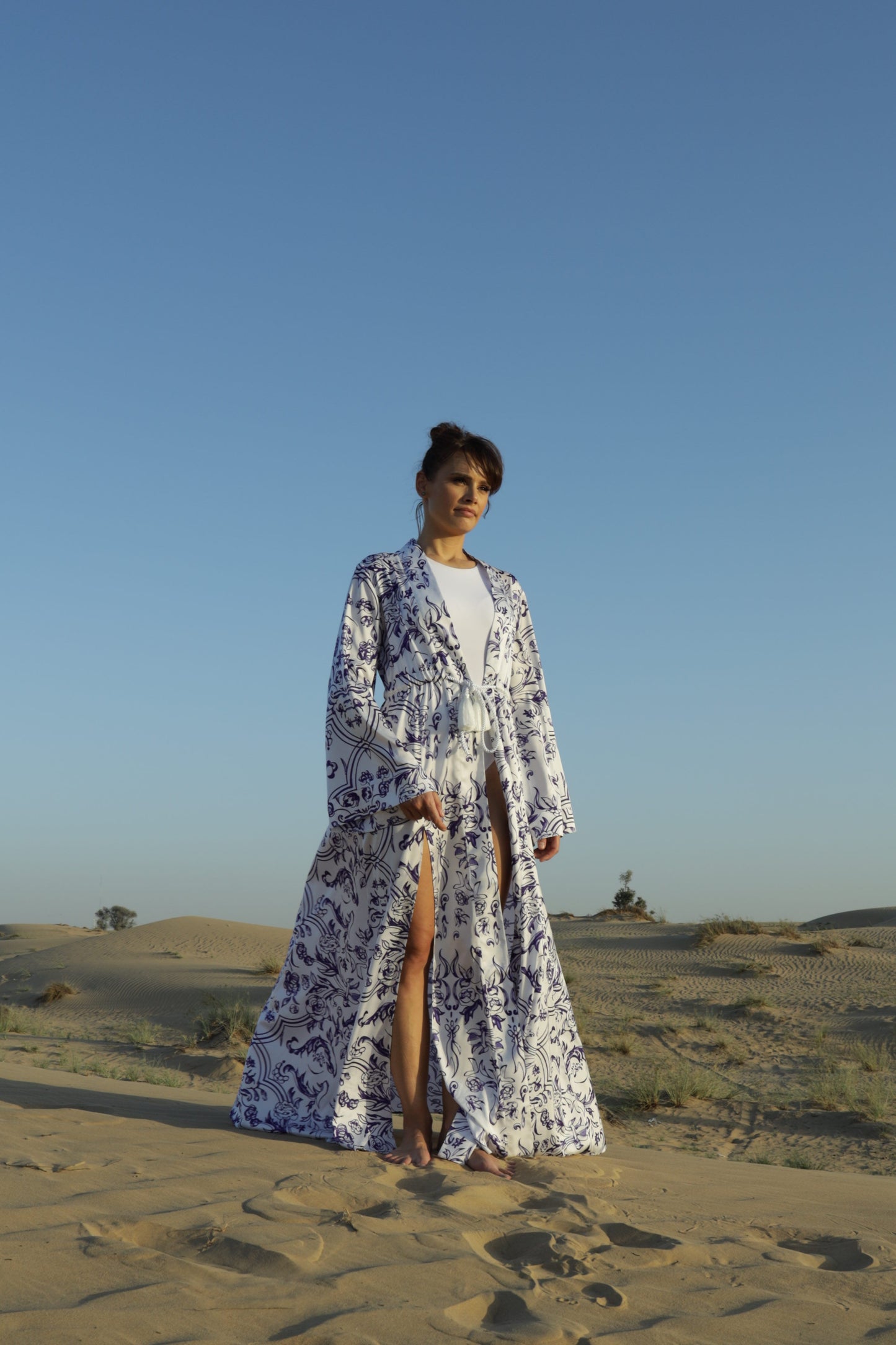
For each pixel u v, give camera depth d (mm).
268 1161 3035
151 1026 22781
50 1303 1809
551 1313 1986
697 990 25641
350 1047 3424
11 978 32094
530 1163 3307
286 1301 1907
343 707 3539
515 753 3701
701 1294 2184
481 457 3727
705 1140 12398
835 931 34594
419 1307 1938
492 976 3443
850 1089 14383
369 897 3570
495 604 3762
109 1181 2650
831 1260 2590
